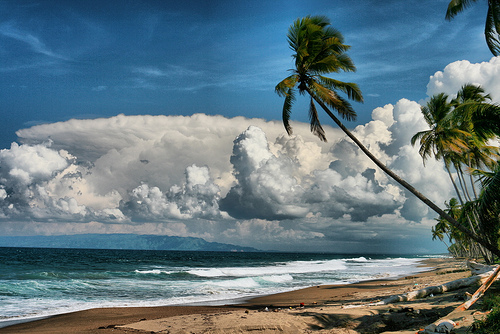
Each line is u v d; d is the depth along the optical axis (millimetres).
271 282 26984
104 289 20047
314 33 12273
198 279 28703
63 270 34906
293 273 37188
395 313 9703
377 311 10391
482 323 7000
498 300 8469
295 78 12578
